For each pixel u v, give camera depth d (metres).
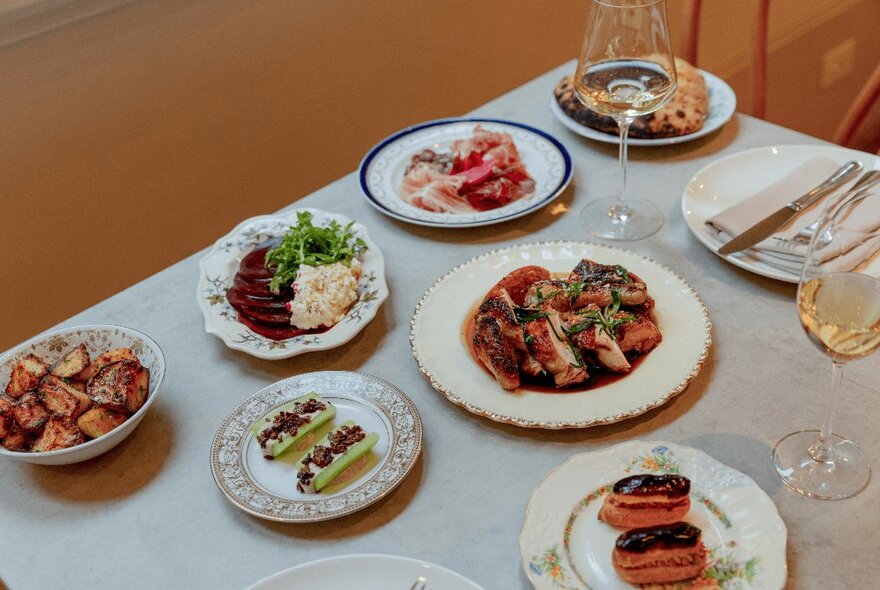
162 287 1.17
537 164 1.31
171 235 2.23
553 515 0.76
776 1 2.97
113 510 0.86
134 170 2.09
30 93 1.86
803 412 0.88
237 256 1.16
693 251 1.13
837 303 0.74
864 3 3.27
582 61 1.13
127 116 2.02
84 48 1.89
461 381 0.92
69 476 0.90
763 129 1.38
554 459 0.86
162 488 0.88
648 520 0.74
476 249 1.17
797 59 3.19
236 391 0.98
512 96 1.56
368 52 2.39
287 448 0.87
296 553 0.79
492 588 0.74
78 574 0.80
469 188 1.26
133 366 0.93
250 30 2.13
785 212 1.10
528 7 2.70
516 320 0.93
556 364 0.90
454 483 0.84
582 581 0.71
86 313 1.13
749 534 0.73
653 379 0.90
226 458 0.87
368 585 0.73
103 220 2.09
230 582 0.77
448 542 0.79
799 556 0.74
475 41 2.63
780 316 1.01
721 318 1.01
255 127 2.26
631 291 0.97
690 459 0.80
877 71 2.05
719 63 3.00
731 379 0.93
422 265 1.15
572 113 1.42
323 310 1.01
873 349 0.72
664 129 1.34
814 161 1.21
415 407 0.89
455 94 2.67
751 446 0.85
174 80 2.06
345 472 0.84
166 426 0.95
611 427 0.89
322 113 2.38
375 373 0.99
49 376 0.92
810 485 0.79
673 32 2.63
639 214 1.20
